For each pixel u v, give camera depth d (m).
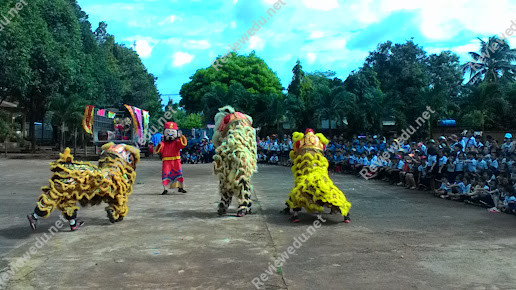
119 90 40.72
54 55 26.05
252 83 35.38
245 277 4.19
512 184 8.06
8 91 26.77
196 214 7.67
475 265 4.56
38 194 10.14
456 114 25.45
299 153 7.69
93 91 32.31
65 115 25.55
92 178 6.31
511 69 31.56
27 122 41.69
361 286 3.94
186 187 11.91
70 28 29.20
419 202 9.20
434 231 6.25
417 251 5.13
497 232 6.18
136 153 7.24
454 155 10.03
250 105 30.17
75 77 28.89
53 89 26.92
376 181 13.82
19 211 7.88
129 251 5.14
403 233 6.11
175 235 5.97
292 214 7.57
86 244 5.48
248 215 7.57
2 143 33.66
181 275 4.24
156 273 4.30
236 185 7.39
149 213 7.75
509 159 8.48
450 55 38.59
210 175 15.66
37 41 25.33
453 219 7.21
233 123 7.83
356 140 16.44
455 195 9.45
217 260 4.76
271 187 11.98
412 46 37.38
